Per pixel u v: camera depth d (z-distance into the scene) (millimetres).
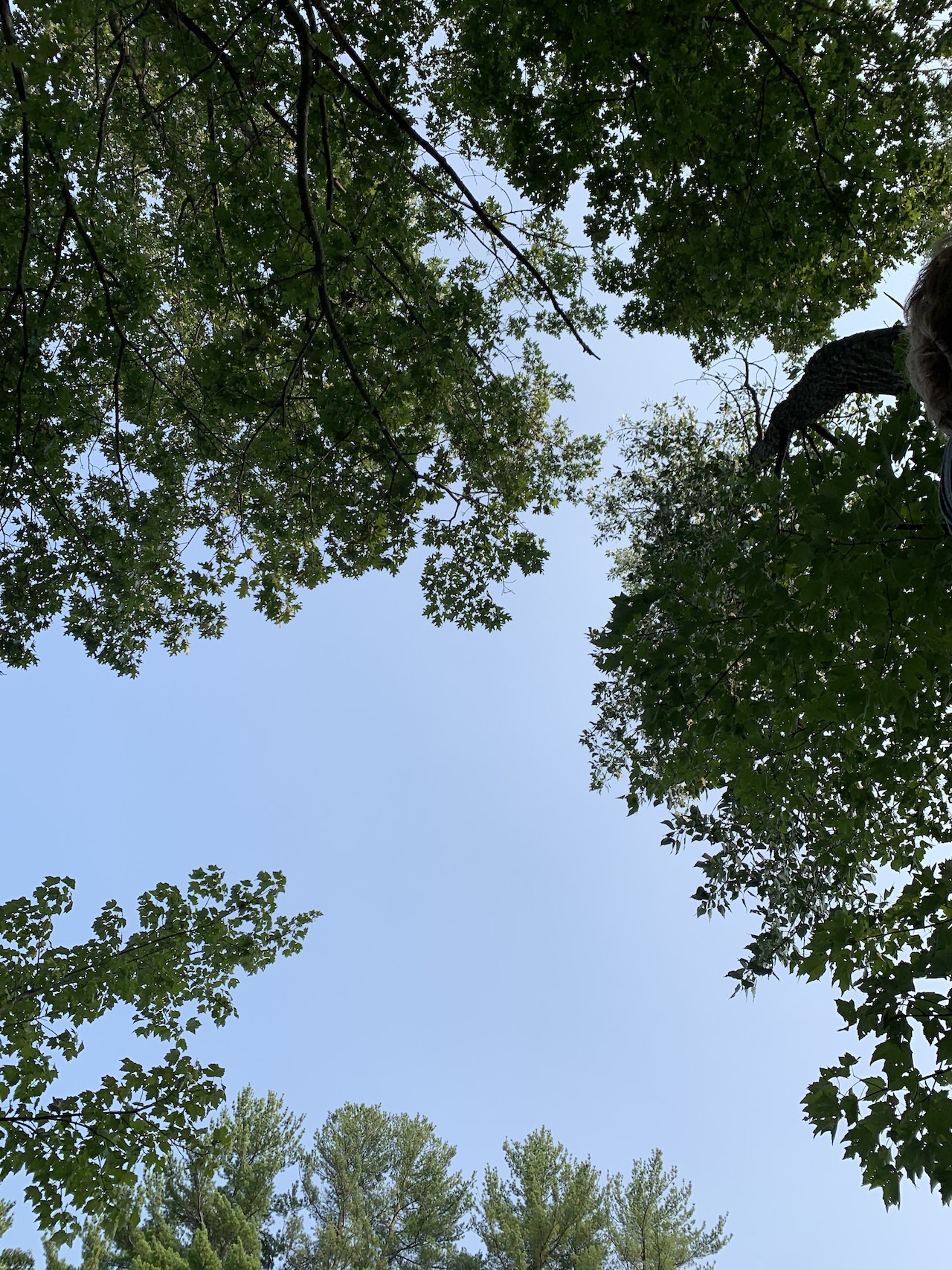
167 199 8711
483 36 5582
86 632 8117
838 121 5539
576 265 8102
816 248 5871
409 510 8391
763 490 3234
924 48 5285
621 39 4969
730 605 3867
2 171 5812
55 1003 8039
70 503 7527
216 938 8688
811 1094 3131
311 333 6410
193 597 8695
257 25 5672
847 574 2926
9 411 6488
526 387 9180
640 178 6043
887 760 4172
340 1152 18531
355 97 5996
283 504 8523
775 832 6316
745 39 5223
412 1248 17828
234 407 6973
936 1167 2814
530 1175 17672
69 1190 6965
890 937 3553
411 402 8047
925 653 3111
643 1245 16766
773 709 3949
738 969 6340
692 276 6562
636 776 4246
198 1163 7809
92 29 5742
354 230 6480
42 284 6410
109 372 7488
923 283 1345
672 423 9758
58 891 8516
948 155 6090
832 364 5656
